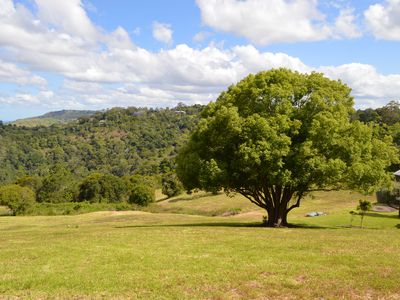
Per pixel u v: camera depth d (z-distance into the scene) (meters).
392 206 52.34
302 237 23.61
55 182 107.38
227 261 16.45
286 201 33.19
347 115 32.44
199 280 13.66
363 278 13.84
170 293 12.37
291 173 29.56
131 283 13.34
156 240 22.31
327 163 29.20
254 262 16.28
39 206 80.62
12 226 48.72
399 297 12.04
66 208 78.50
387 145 33.31
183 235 24.64
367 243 21.05
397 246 20.16
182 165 32.59
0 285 13.27
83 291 12.62
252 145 28.77
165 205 76.06
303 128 30.61
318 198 62.91
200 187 32.66
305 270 14.94
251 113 31.30
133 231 27.77
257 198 33.78
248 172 30.59
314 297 12.09
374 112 130.62
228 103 32.78
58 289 12.84
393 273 14.52
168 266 15.60
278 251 18.69
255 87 31.94
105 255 17.80
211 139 31.28
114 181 103.44
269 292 12.49
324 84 33.09
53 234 29.72
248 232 26.41
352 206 54.75
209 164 30.19
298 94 31.92
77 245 20.72
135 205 77.69
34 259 17.38
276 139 28.52
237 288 12.88
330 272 14.63
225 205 66.12
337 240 22.19
